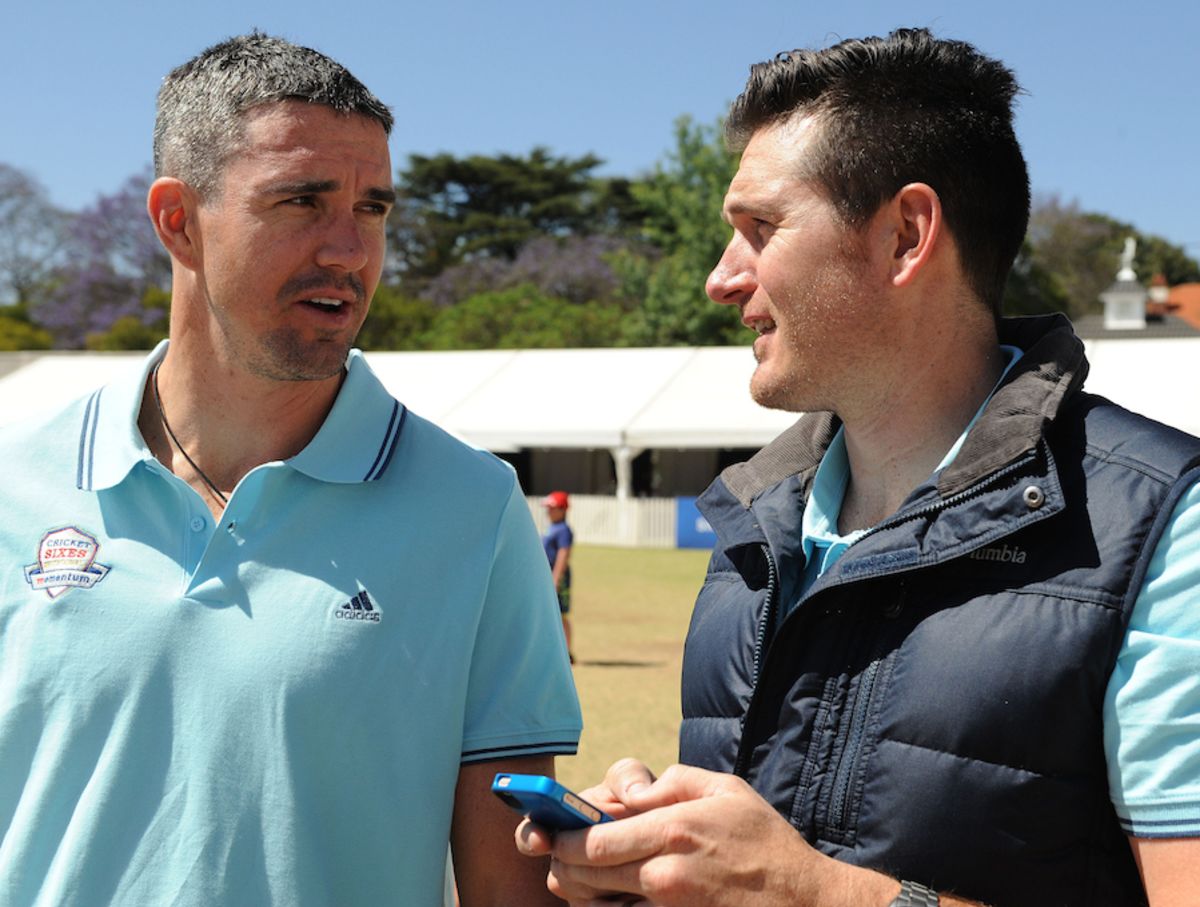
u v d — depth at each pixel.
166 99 2.33
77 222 65.38
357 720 2.15
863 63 2.03
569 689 2.45
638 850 1.69
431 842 2.21
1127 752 1.72
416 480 2.34
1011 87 2.08
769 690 2.04
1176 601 1.74
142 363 2.45
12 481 2.30
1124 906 1.80
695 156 49.78
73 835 2.08
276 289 2.22
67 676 2.14
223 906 2.06
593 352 33.78
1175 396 26.08
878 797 1.85
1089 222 79.69
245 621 2.16
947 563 1.90
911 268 1.99
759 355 2.16
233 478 2.37
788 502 2.24
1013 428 1.89
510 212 82.94
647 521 28.84
